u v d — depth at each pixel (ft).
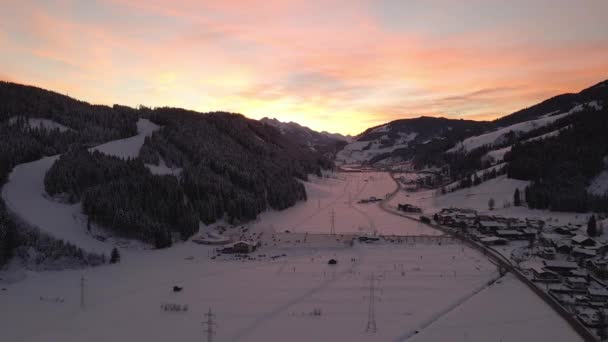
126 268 392.47
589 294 303.07
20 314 292.20
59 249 396.16
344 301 314.96
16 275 358.02
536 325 273.33
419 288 339.36
